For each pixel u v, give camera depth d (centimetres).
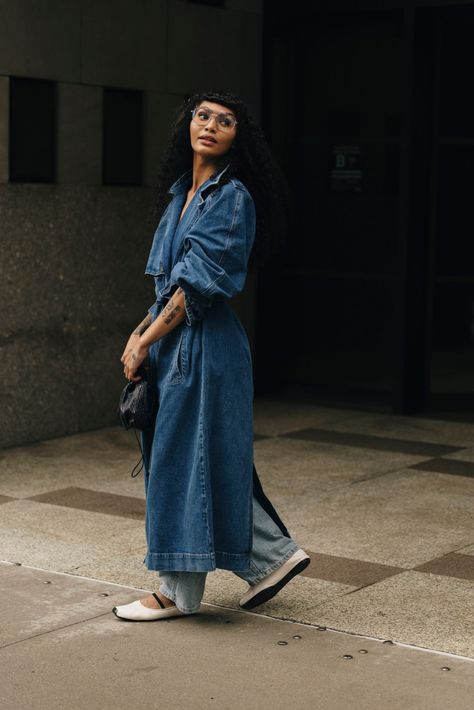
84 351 909
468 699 433
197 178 502
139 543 633
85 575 575
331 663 466
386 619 518
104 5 897
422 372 1012
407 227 976
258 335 1070
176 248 496
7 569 582
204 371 487
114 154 926
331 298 1051
